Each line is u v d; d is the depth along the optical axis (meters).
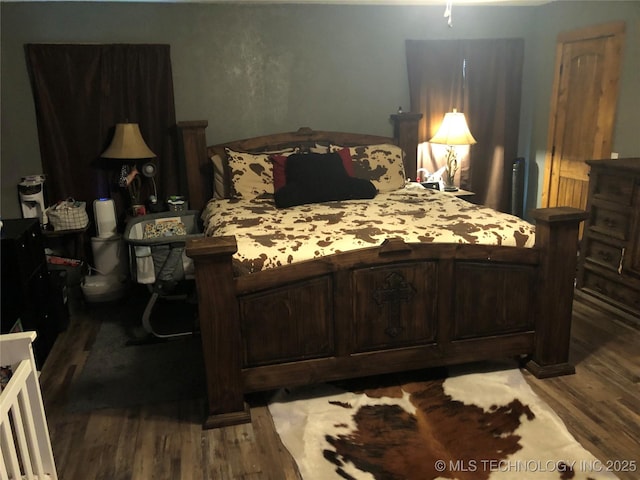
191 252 2.17
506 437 2.24
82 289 3.83
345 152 3.95
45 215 3.89
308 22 4.25
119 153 3.87
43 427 1.85
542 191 4.84
